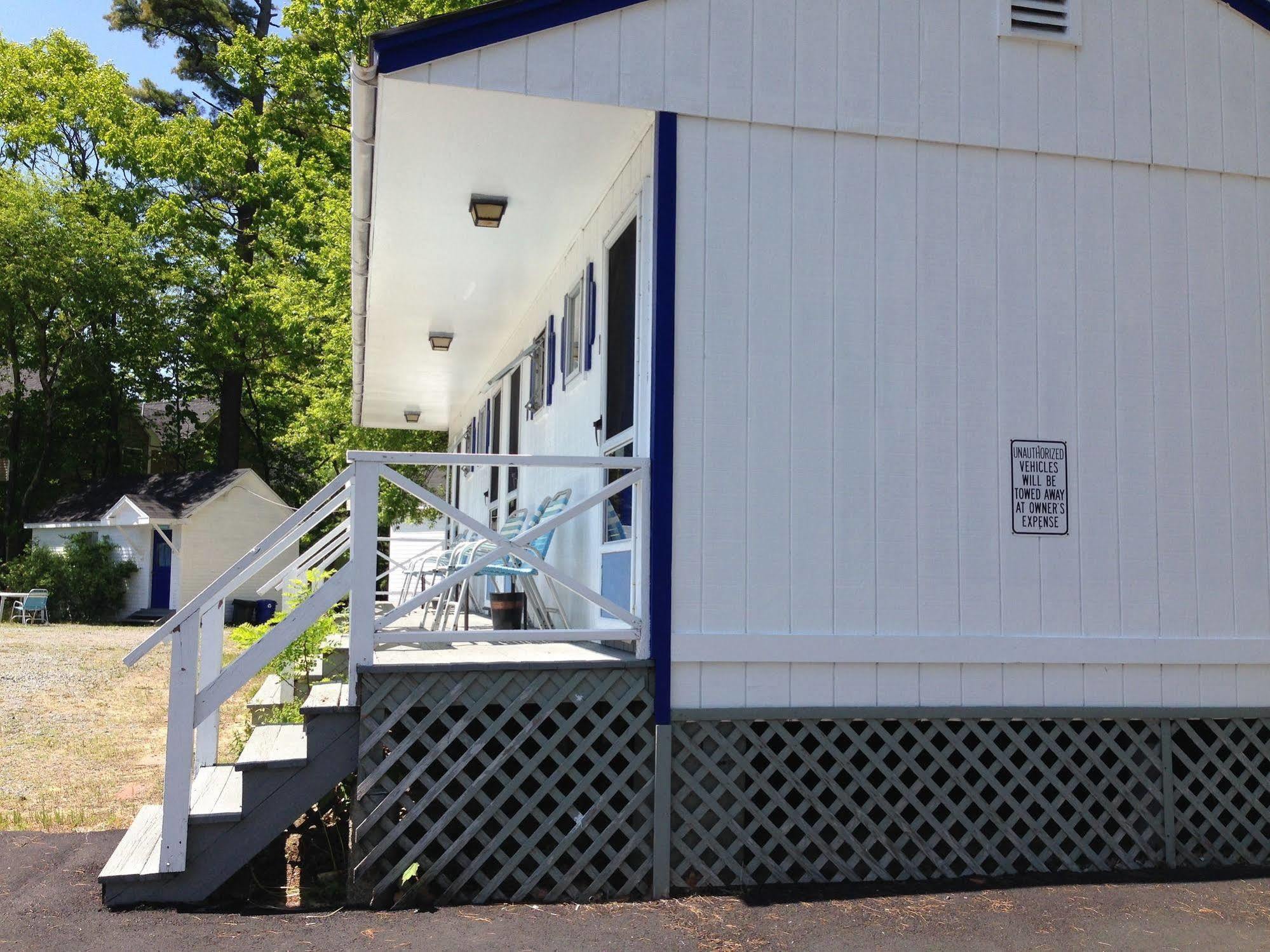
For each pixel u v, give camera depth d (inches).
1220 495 235.3
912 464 219.9
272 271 1242.0
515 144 231.1
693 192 213.5
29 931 172.2
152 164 1274.6
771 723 211.3
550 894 197.8
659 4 213.2
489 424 502.9
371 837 193.3
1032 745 235.1
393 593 558.3
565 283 313.0
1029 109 231.5
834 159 221.1
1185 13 242.7
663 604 206.1
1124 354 232.8
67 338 1267.2
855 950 172.6
